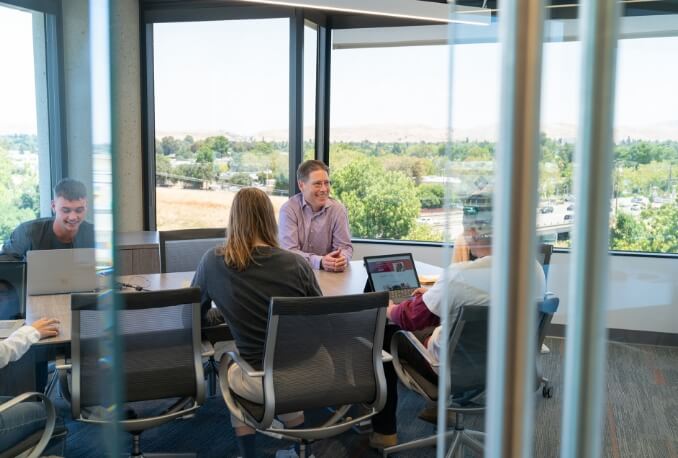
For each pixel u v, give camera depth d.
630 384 1.38
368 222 5.06
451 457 0.89
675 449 1.33
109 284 0.44
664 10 1.46
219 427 2.94
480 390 0.84
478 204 0.83
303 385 2.03
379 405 2.13
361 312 2.04
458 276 0.85
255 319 2.13
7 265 2.29
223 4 4.50
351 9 2.80
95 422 1.91
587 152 0.71
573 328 0.74
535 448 0.86
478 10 0.88
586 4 0.70
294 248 3.50
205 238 3.50
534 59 0.67
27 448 1.86
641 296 1.42
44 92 4.00
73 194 2.85
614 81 0.70
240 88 4.60
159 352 2.09
